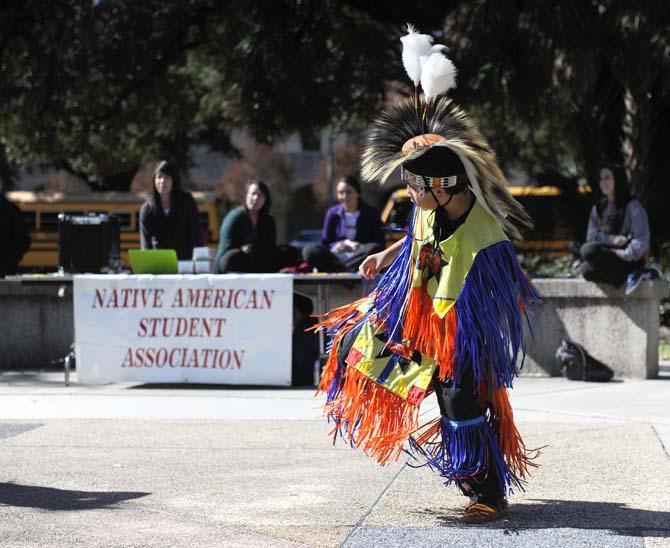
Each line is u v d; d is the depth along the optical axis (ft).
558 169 82.84
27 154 113.50
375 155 19.99
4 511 20.42
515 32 64.69
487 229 19.38
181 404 35.01
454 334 19.08
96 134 109.70
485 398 19.56
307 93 80.89
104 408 34.14
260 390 38.99
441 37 69.87
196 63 102.58
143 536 18.62
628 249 41.01
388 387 19.72
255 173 240.94
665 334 61.46
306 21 81.35
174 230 45.14
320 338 41.73
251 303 39.45
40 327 46.70
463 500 21.35
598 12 61.93
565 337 42.78
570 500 21.21
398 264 20.11
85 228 45.39
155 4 86.99
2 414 32.91
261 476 23.63
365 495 21.79
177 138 138.00
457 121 19.85
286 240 247.09
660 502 20.97
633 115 69.36
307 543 18.16
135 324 40.16
